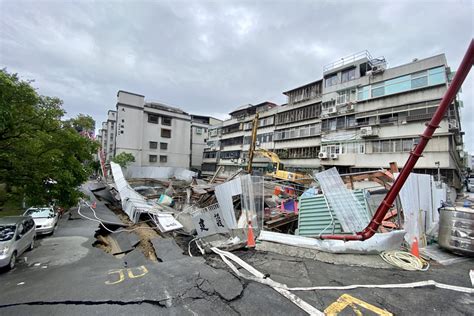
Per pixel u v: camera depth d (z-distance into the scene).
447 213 6.51
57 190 7.97
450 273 5.05
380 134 19.42
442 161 16.27
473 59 3.94
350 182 9.70
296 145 27.91
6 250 7.07
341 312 3.62
